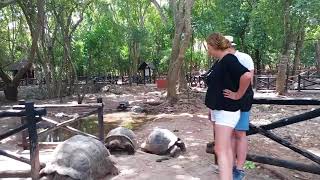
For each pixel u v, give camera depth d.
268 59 33.03
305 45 35.84
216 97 4.09
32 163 5.49
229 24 25.45
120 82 39.59
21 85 31.64
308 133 10.02
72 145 5.53
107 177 5.88
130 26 37.59
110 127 11.86
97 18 35.91
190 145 8.35
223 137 4.09
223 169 4.03
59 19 24.08
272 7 18.98
